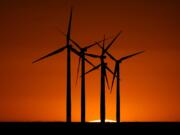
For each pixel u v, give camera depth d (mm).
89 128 98062
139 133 94375
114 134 90938
